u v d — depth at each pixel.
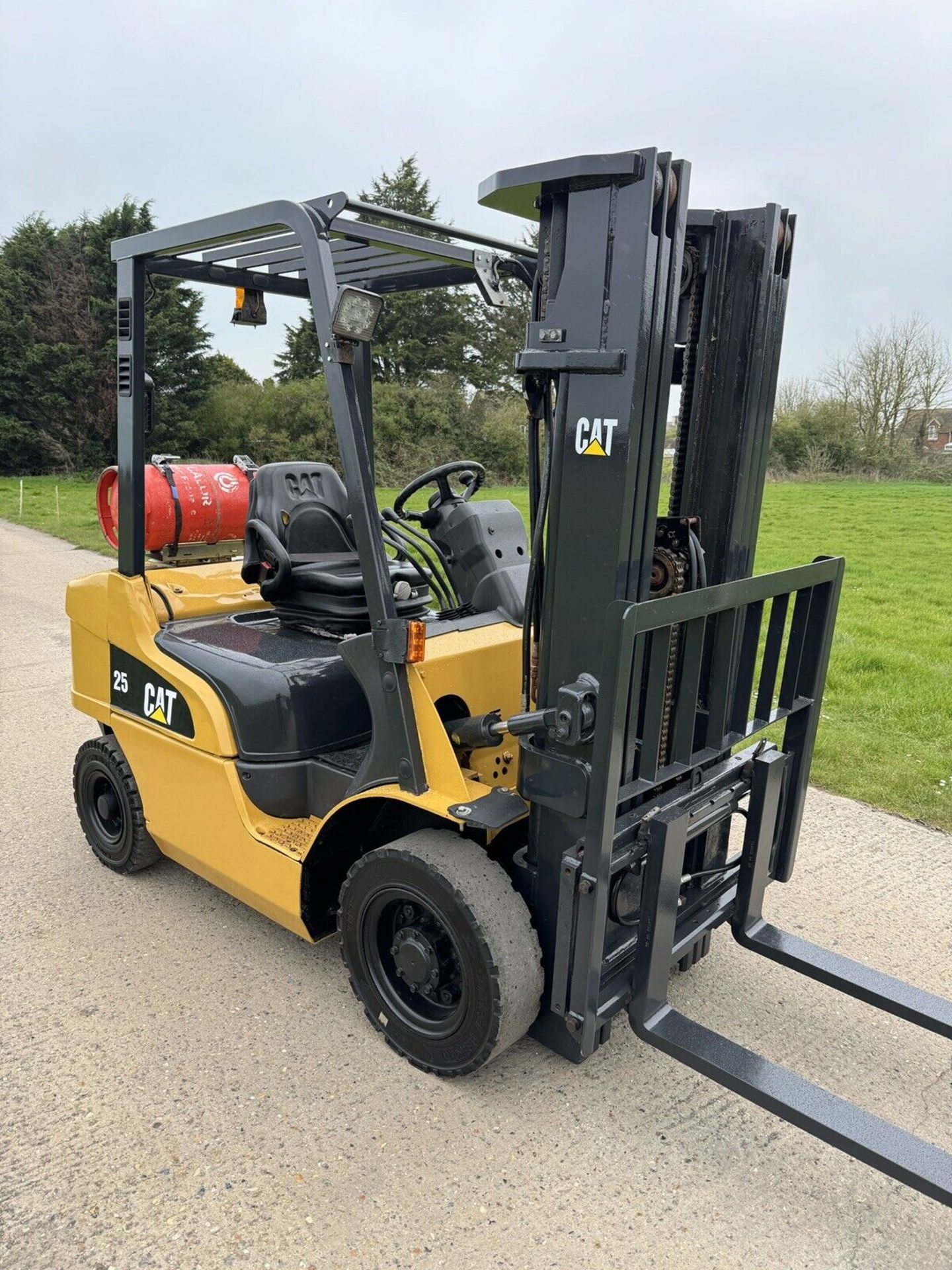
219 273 3.24
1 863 3.81
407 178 27.56
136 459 3.17
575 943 2.23
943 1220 2.14
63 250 30.22
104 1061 2.61
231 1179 2.21
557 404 2.14
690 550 2.46
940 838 4.25
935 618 9.36
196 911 3.44
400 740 2.42
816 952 2.74
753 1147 2.35
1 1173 2.22
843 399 29.80
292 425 26.16
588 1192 2.19
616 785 2.08
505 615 3.01
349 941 2.68
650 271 1.98
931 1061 2.73
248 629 3.40
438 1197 2.16
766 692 2.69
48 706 5.85
